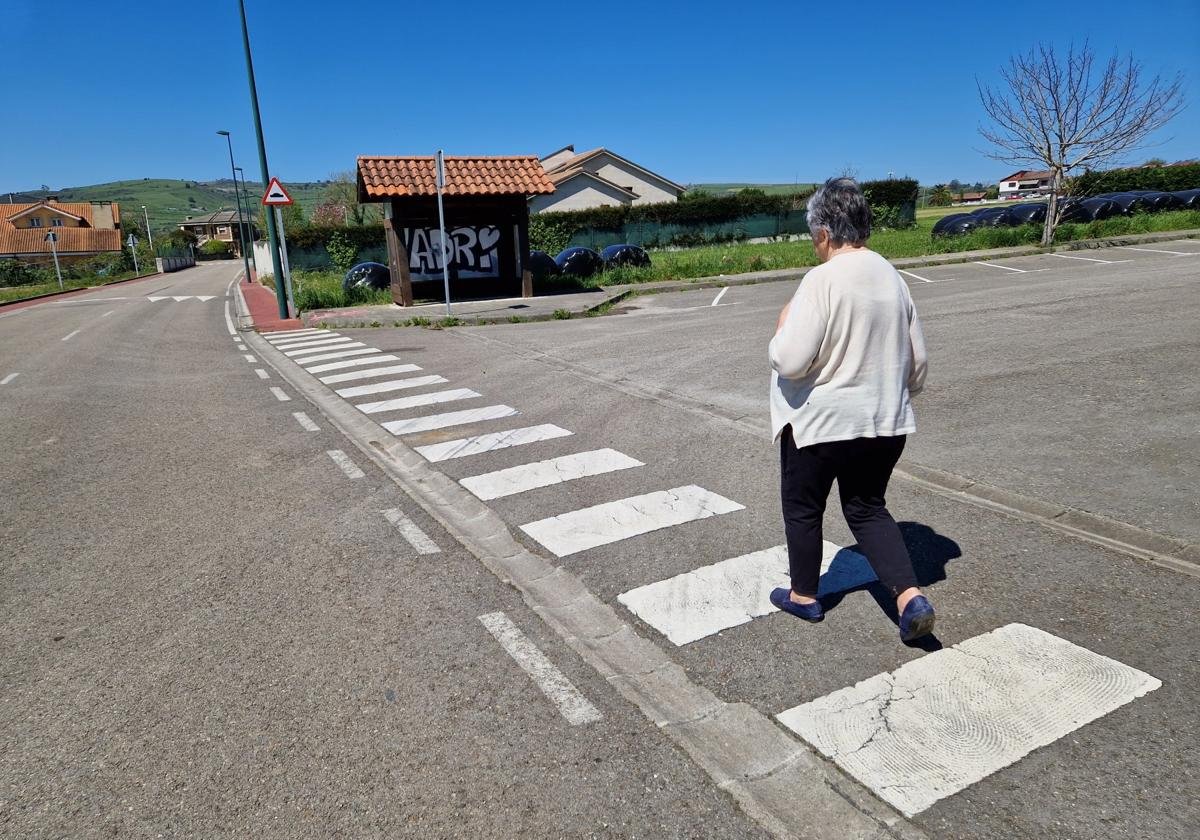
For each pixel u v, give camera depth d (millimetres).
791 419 3047
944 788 2451
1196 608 3424
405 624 3670
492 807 2457
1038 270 17281
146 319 19438
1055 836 2234
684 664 3234
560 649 3412
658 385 8438
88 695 3168
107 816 2480
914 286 15719
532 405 7906
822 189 3021
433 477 5859
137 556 4566
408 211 17344
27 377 10836
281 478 5988
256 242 49719
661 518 4801
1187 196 30391
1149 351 8055
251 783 2611
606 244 37969
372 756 2729
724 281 19453
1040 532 4246
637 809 2430
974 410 6484
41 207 83938
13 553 4660
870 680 3041
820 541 3324
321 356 11984
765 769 2594
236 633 3633
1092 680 2963
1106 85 21125
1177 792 2381
